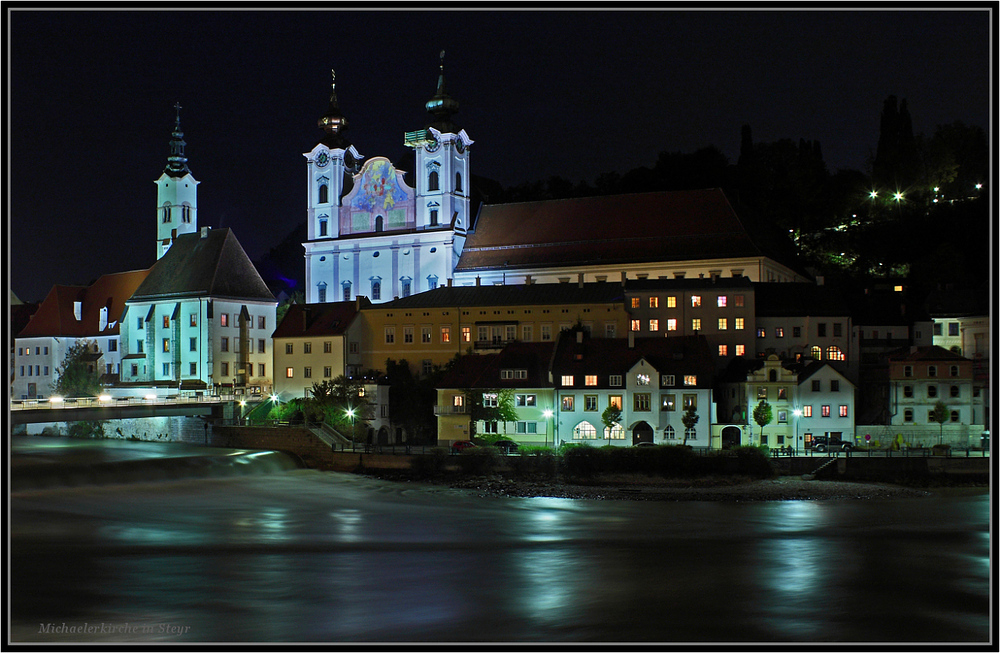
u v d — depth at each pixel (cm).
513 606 4544
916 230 15800
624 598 4684
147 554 5912
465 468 9175
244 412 11662
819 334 11125
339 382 10888
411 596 4772
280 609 4525
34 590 4950
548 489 8412
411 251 14338
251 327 14188
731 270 12594
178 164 17612
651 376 10025
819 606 4528
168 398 12244
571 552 5897
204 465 9281
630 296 11481
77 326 15488
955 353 10294
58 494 8031
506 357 10644
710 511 7381
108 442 11538
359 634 4075
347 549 6069
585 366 10281
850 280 14425
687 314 11288
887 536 6325
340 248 14838
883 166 17888
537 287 12231
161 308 14138
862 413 10581
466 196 14650
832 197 17825
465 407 10525
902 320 12094
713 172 17512
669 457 8806
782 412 10025
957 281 14225
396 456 9444
